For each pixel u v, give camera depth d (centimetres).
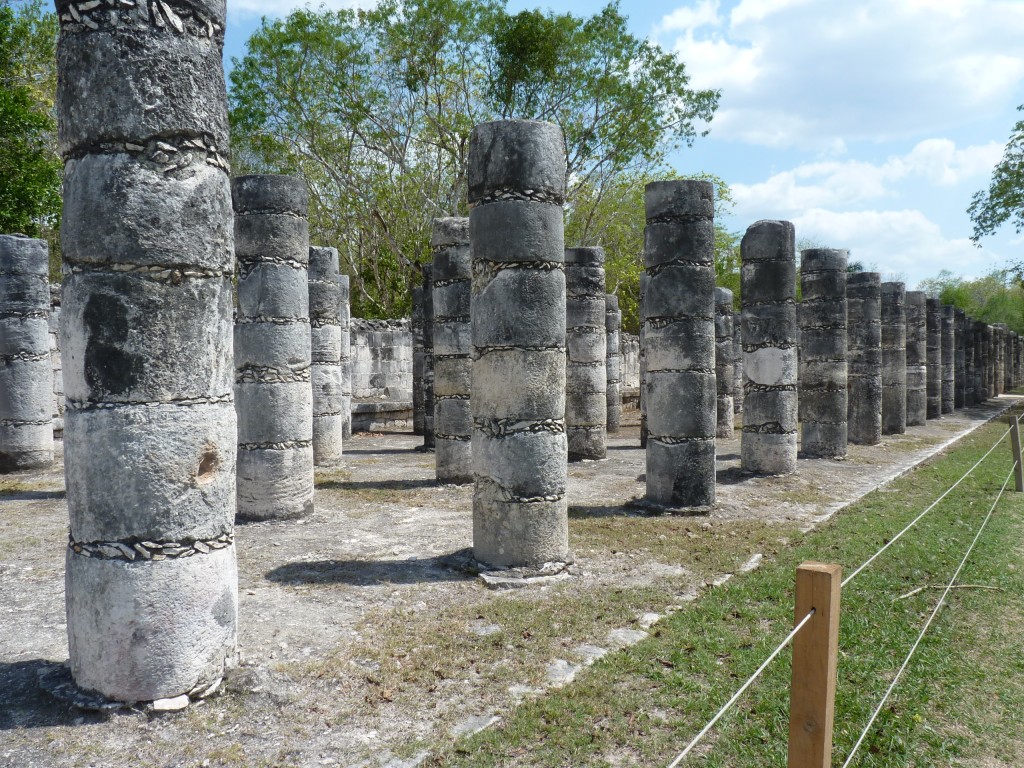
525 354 721
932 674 520
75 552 448
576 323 1527
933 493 1183
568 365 1538
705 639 566
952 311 2700
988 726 456
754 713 457
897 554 805
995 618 631
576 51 2511
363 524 953
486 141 731
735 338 2461
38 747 404
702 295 1010
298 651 538
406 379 2398
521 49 2477
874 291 1798
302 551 819
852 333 1814
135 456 438
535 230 724
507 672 508
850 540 865
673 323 1009
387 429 2203
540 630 585
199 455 457
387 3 2480
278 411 959
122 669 437
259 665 504
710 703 465
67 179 453
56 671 483
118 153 441
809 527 954
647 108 2616
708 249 1016
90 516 440
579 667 521
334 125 2686
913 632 591
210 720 438
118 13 440
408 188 2731
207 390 463
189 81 458
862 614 628
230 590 481
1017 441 1186
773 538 894
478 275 743
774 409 1333
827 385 1551
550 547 730
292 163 2633
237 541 863
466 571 739
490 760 401
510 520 722
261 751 408
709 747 421
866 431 1798
